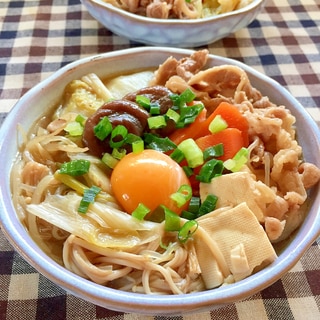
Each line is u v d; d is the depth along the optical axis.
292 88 0.35
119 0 0.39
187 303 0.18
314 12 0.44
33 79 0.35
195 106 0.25
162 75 0.28
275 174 0.23
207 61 0.29
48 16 0.41
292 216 0.22
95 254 0.21
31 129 0.25
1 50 0.37
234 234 0.21
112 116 0.23
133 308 0.18
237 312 0.22
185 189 0.22
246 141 0.25
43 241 0.21
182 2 0.37
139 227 0.21
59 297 0.22
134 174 0.22
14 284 0.23
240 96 0.26
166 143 0.24
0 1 0.43
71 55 0.37
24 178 0.23
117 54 0.29
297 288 0.23
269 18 0.43
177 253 0.21
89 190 0.22
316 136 0.24
